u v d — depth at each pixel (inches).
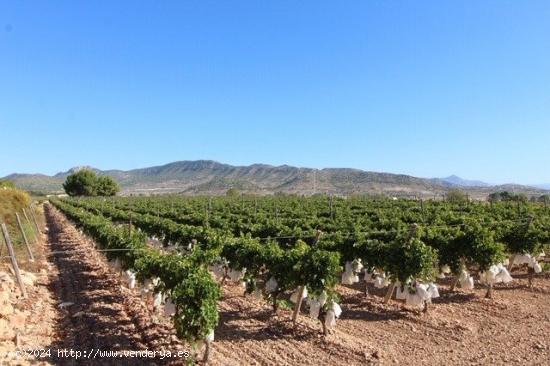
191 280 315.3
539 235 530.9
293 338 371.9
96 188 3671.3
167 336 369.1
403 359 327.3
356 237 493.4
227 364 318.0
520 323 403.2
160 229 819.4
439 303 470.9
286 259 400.2
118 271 640.4
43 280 607.2
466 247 479.8
